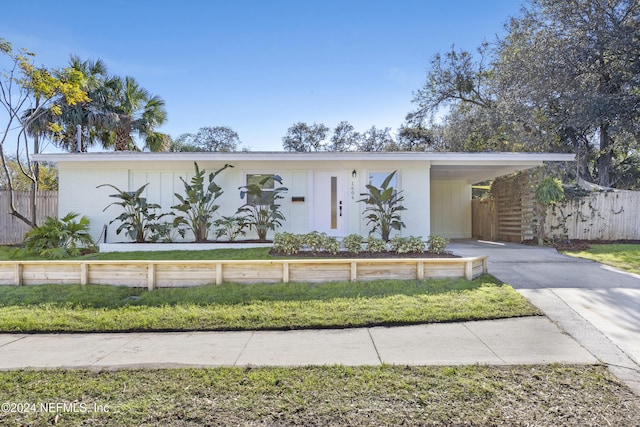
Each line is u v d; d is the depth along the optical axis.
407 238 8.67
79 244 9.86
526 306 5.00
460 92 20.27
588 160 17.52
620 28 12.97
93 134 16.70
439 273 6.40
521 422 2.46
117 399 2.79
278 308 5.07
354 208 10.49
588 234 11.93
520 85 15.26
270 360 3.51
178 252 9.01
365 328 4.48
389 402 2.72
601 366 3.29
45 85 10.61
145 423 2.49
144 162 10.45
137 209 9.72
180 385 3.00
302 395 2.83
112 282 6.30
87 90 15.09
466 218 16.00
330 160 10.02
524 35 15.47
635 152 19.55
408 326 4.50
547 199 10.51
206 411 2.62
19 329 4.50
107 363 3.46
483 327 4.39
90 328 4.51
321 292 5.71
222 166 10.48
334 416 2.55
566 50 13.95
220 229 9.98
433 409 2.62
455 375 3.13
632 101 12.92
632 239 11.91
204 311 5.00
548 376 3.11
